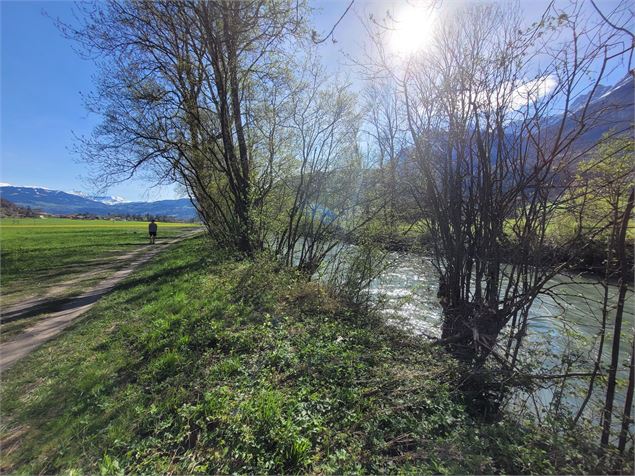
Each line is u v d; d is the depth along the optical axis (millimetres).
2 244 22766
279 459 2766
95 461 2936
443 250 6234
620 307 3332
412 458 2783
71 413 3664
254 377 4141
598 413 3512
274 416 3234
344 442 2998
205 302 7355
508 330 5305
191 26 10945
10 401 4023
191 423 3305
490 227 5211
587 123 3773
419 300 6953
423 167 5953
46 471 2879
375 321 6641
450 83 5258
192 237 31141
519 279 4922
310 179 9969
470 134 5328
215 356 4785
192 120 12922
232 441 3000
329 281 8680
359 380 4051
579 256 4160
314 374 4148
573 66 3857
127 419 3426
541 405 3957
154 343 5289
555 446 2850
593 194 3875
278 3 9469
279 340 5215
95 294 9602
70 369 4738
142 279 11188
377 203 7938
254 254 11367
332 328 5824
